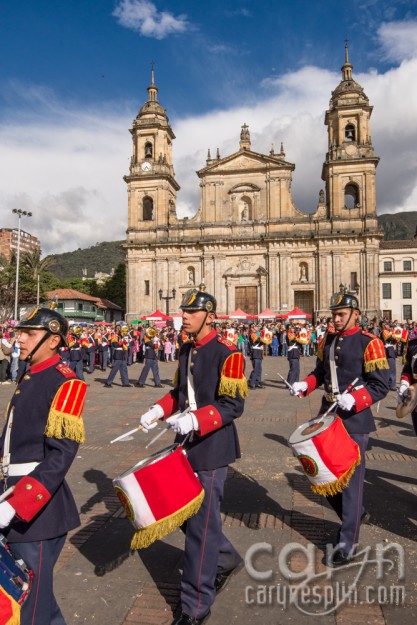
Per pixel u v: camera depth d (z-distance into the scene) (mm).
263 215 58094
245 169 58406
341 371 5668
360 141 56500
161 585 4816
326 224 56344
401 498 7098
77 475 8125
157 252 59312
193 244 58688
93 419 12992
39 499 3283
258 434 10969
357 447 5145
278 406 14648
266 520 6332
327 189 58906
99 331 28312
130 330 31891
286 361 33719
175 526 3916
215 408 4312
